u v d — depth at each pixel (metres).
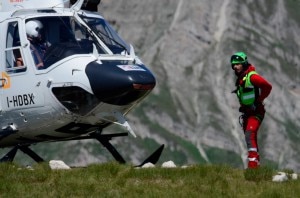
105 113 65.69
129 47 68.12
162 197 51.25
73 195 52.06
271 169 57.00
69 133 68.25
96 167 57.47
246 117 60.47
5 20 67.81
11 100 66.94
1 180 54.81
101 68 64.19
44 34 66.56
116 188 53.47
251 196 52.16
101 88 63.88
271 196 51.69
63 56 65.38
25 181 55.25
